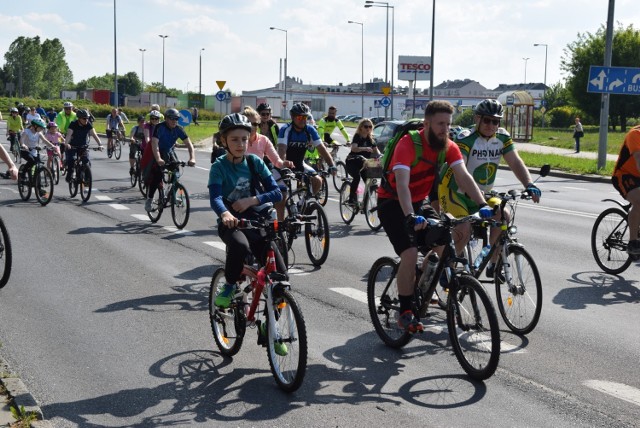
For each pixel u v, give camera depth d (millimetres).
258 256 5445
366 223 13336
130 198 16641
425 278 5723
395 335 6090
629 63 73500
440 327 6664
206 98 102062
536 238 11758
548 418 4727
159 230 12148
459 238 6383
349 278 8719
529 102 49750
